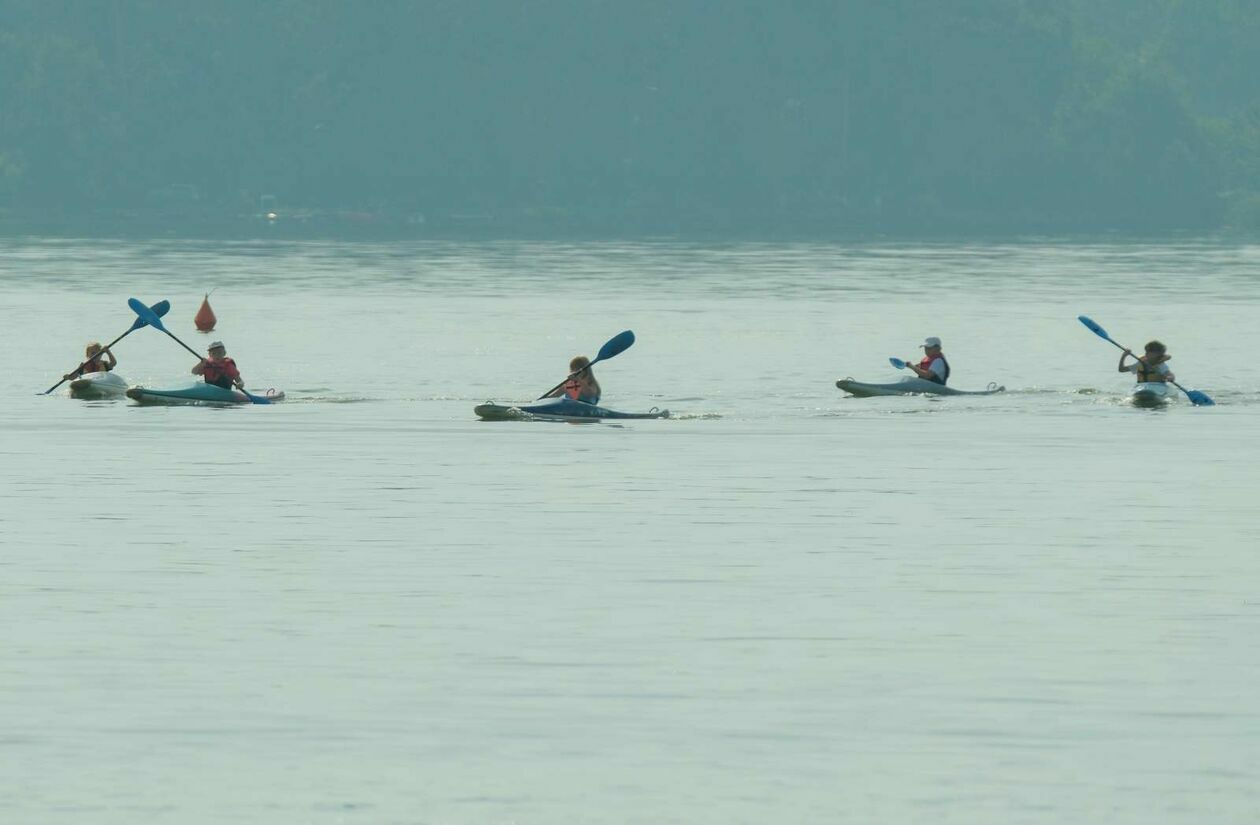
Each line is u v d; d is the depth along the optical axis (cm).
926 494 8769
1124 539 7619
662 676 5506
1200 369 15675
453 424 11394
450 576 6850
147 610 6300
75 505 8356
